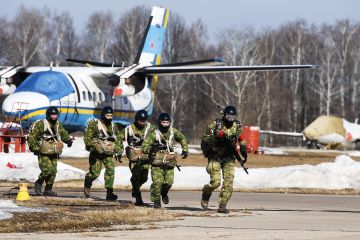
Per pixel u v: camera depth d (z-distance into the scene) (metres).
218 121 42.88
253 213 43.19
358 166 72.38
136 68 119.69
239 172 68.75
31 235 32.66
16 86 119.69
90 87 115.69
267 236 32.66
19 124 103.12
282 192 60.78
